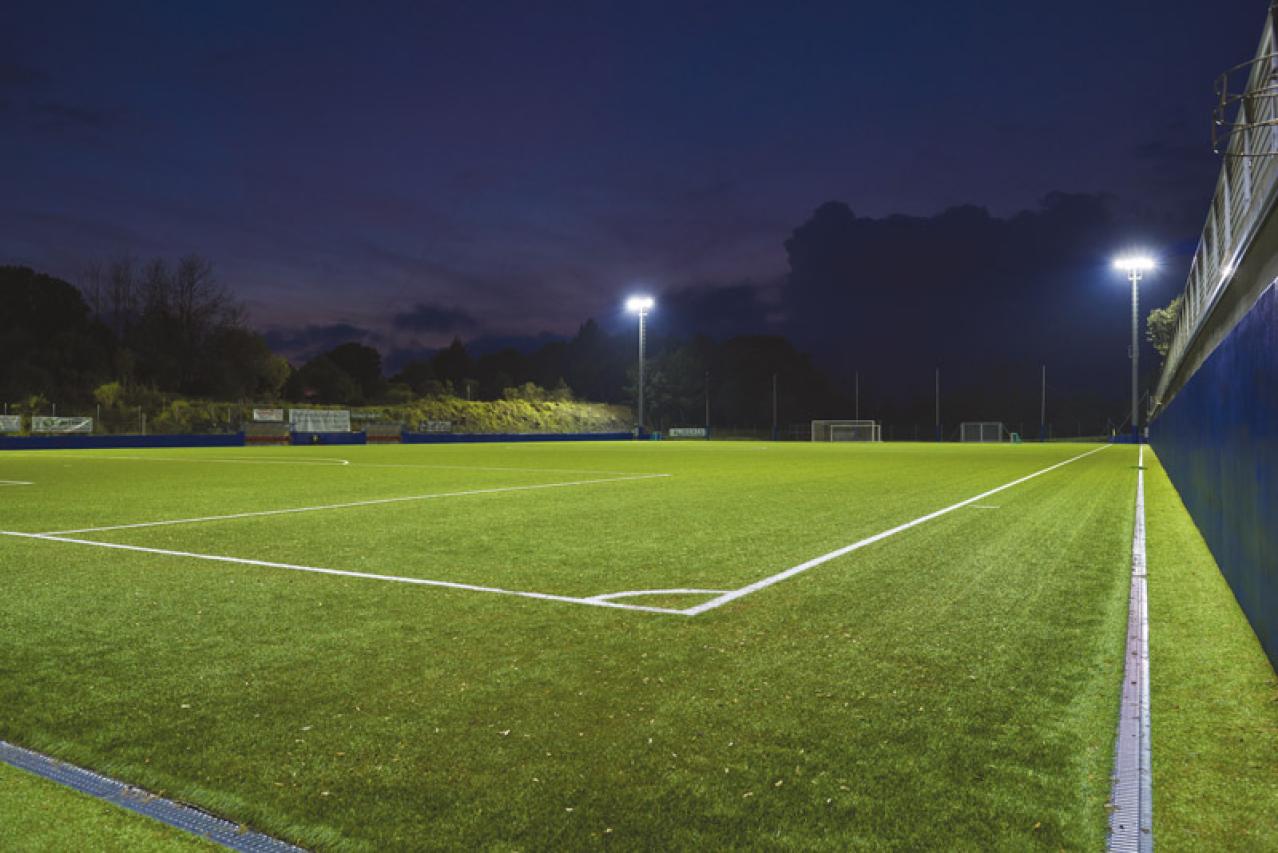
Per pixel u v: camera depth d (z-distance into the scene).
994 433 64.69
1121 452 32.72
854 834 2.24
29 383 46.16
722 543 7.43
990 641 4.17
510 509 10.36
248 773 2.64
